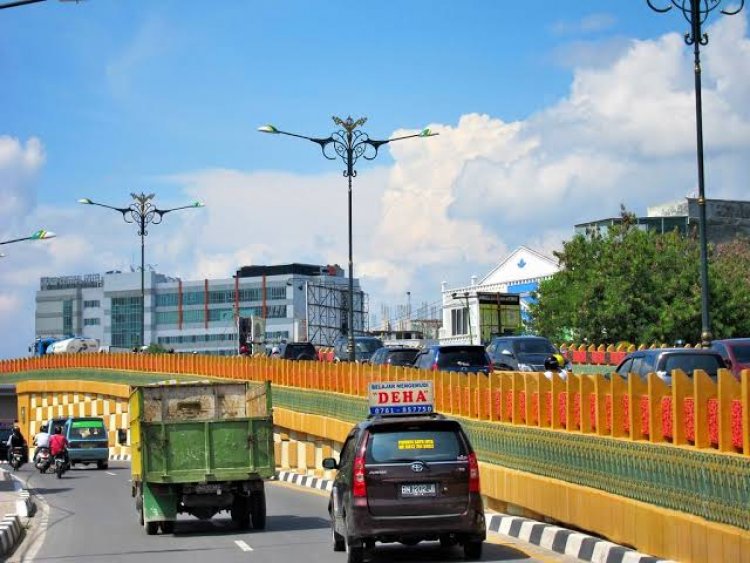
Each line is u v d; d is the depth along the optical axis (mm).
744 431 13055
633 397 16359
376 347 62781
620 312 63094
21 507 27562
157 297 174000
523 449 21359
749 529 12867
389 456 16297
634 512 15906
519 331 72562
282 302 163250
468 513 16266
